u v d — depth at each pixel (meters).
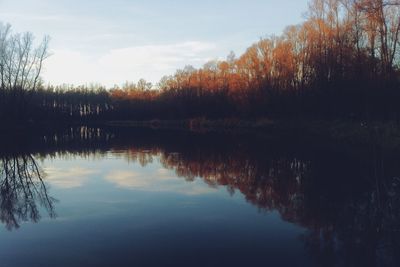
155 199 17.06
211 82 82.25
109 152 34.91
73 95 123.25
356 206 14.91
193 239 12.02
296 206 15.41
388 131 27.95
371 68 34.19
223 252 10.97
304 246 11.30
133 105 120.81
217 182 20.45
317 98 44.88
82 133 64.44
